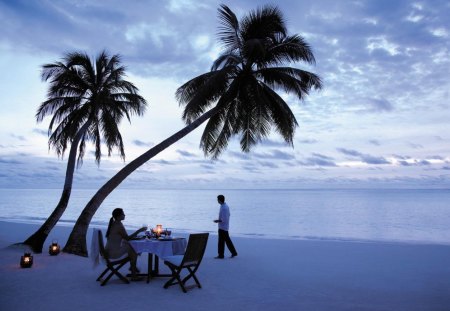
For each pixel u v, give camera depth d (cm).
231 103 1443
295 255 1220
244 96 1316
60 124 1420
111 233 782
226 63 1288
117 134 1465
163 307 619
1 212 4909
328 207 7075
